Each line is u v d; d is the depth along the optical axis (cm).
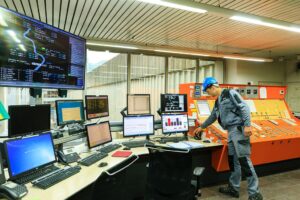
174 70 697
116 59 634
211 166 367
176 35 518
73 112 268
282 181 385
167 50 589
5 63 209
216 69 763
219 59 758
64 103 256
